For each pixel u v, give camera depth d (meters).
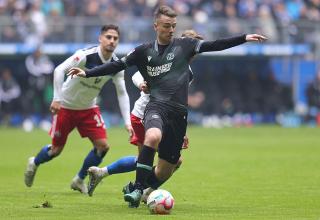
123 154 64.69
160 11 31.11
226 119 111.12
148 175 30.48
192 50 31.28
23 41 107.56
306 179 45.06
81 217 28.88
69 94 38.34
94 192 38.69
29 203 33.78
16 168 52.28
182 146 32.75
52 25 108.56
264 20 111.00
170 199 29.91
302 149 69.88
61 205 33.03
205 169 51.88
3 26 107.56
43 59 104.56
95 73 31.50
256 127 106.44
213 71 112.62
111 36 37.19
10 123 106.06
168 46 31.36
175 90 31.12
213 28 109.44
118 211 30.81
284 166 53.72
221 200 35.41
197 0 116.69
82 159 59.81
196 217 29.06
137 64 31.75
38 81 104.69
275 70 113.50
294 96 112.69
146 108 31.38
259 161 57.94
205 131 98.31
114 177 46.81
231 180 44.84
